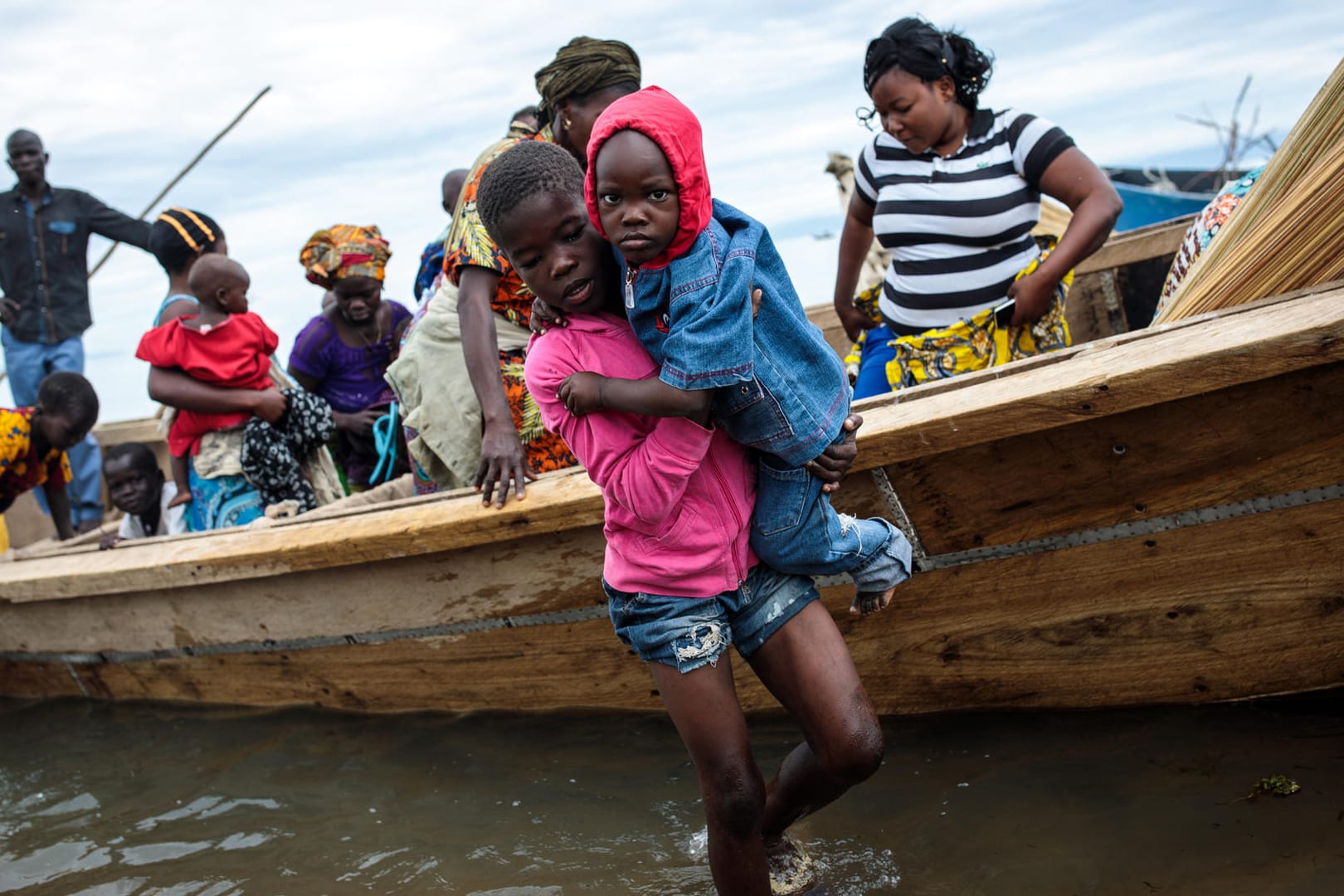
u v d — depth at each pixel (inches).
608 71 126.6
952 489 111.2
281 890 117.0
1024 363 113.6
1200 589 109.7
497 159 80.3
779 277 82.8
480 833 121.9
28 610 186.7
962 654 121.1
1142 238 215.9
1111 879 93.0
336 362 207.0
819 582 121.2
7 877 129.6
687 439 78.7
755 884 87.6
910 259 150.6
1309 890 86.0
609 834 116.4
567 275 80.0
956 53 144.5
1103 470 106.6
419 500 144.3
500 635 141.3
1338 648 108.3
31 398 285.7
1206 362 96.0
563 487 125.0
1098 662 116.9
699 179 74.1
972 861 99.3
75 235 284.0
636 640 87.3
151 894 120.6
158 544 170.7
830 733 86.0
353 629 151.6
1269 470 102.4
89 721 184.2
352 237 199.5
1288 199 111.6
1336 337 92.2
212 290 180.1
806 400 82.2
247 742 161.6
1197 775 104.7
